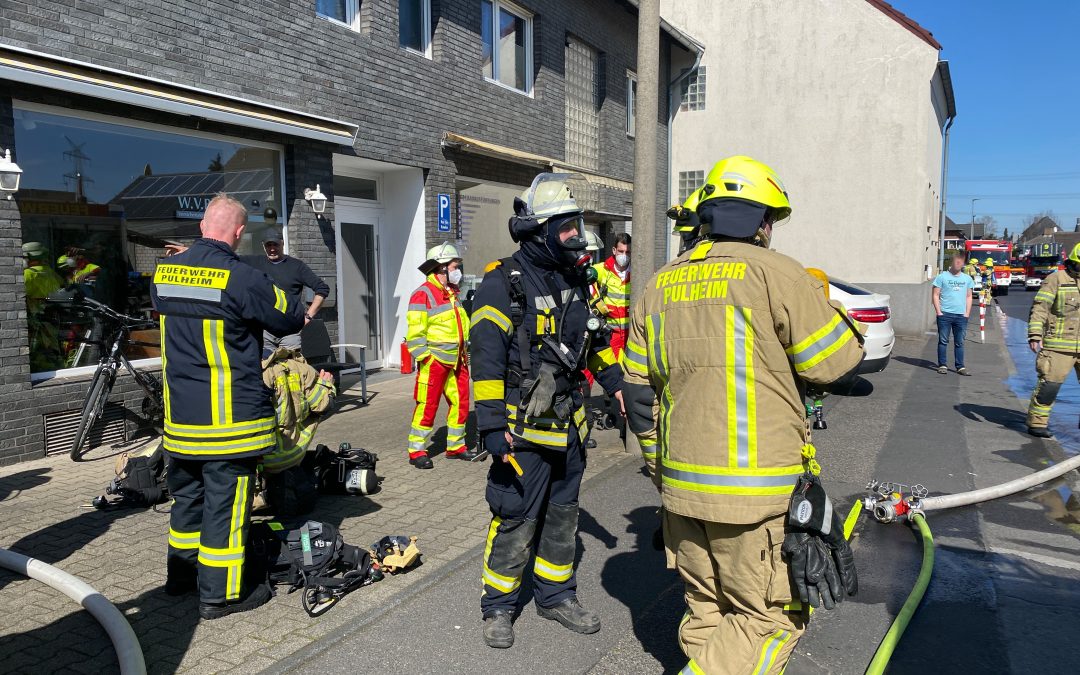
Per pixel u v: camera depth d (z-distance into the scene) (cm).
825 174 1641
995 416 793
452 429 598
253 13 722
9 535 427
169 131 681
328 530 369
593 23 1365
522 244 320
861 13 1573
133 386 653
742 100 1706
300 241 802
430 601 352
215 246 332
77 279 616
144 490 476
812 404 528
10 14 533
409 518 462
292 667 294
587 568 393
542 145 1220
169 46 646
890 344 930
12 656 298
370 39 867
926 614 351
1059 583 384
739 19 1691
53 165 595
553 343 308
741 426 218
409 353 577
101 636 315
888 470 584
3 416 554
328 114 812
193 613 338
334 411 783
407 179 986
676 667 298
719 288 224
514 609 327
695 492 223
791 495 218
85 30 581
